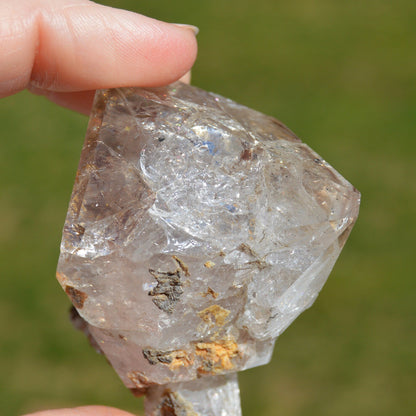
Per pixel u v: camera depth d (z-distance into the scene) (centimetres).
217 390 25
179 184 23
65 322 39
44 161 47
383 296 40
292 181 23
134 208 23
